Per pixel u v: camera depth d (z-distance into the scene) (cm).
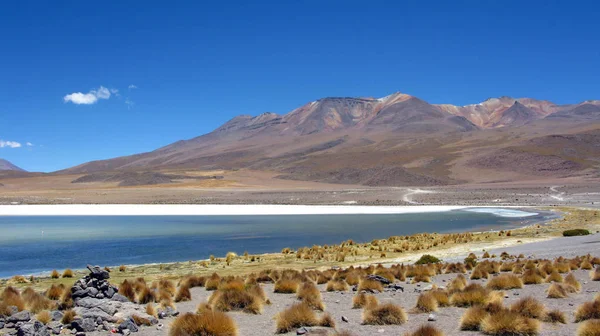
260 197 13900
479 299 1551
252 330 1295
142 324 1420
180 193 15650
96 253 3953
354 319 1412
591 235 4459
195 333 1191
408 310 1512
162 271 2914
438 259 3200
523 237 4588
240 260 3425
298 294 1828
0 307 1492
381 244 4294
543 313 1295
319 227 6319
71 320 1409
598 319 1166
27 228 6022
